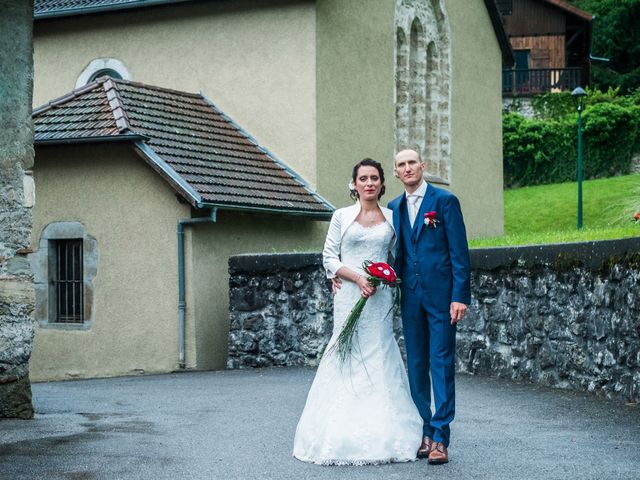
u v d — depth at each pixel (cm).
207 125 1603
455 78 2098
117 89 1530
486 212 2242
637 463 605
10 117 821
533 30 4294
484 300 1057
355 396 634
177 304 1390
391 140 1844
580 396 884
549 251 958
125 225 1429
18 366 817
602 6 5081
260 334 1287
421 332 636
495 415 801
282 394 973
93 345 1452
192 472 600
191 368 1375
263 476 588
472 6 2183
